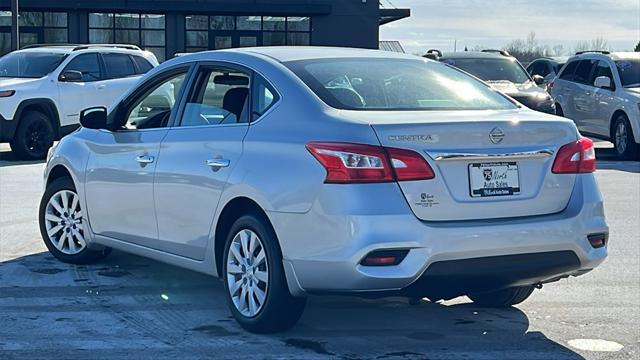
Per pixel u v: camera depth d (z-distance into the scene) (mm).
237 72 6020
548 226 5293
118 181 6707
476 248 5082
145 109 6996
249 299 5605
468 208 5148
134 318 6070
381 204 4941
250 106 5789
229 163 5641
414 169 5016
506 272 5238
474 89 6145
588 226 5453
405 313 6297
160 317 6098
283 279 5332
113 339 5602
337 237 4965
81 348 5422
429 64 6363
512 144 5293
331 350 5426
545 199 5387
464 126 5156
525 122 5359
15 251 8094
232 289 5727
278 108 5562
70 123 15984
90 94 16250
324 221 5020
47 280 7078
